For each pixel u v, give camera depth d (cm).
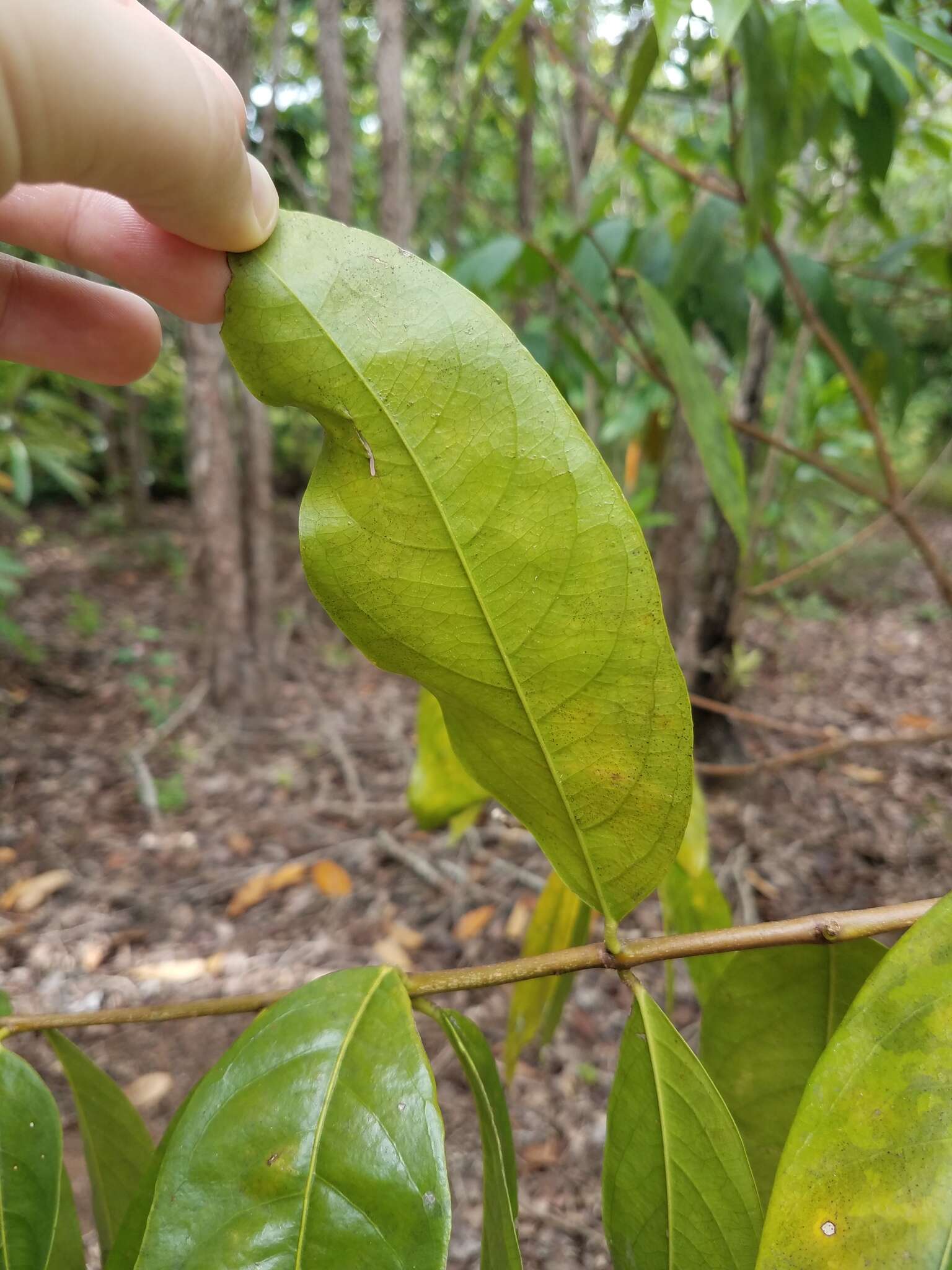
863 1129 15
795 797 105
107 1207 26
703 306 52
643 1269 19
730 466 36
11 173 15
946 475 236
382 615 18
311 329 17
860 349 54
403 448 17
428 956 83
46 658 158
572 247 56
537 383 17
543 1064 71
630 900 19
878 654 159
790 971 23
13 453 109
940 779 110
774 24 36
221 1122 18
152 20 15
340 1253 16
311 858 100
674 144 65
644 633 17
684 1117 19
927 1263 15
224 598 133
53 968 83
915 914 18
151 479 278
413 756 123
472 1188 62
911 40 31
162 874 99
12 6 14
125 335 25
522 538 17
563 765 18
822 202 58
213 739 129
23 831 106
